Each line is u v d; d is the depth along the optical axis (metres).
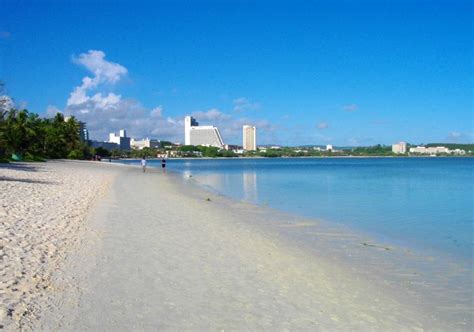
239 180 56.03
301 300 9.55
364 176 66.12
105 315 8.24
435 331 8.16
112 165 99.62
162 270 11.41
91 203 24.16
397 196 34.62
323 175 69.69
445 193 37.34
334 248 15.03
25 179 37.19
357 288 10.55
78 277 10.41
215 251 13.84
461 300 9.82
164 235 16.12
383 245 15.66
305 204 28.69
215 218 21.23
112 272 11.01
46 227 15.88
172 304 8.98
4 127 78.44
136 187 39.31
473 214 23.98
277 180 56.09
